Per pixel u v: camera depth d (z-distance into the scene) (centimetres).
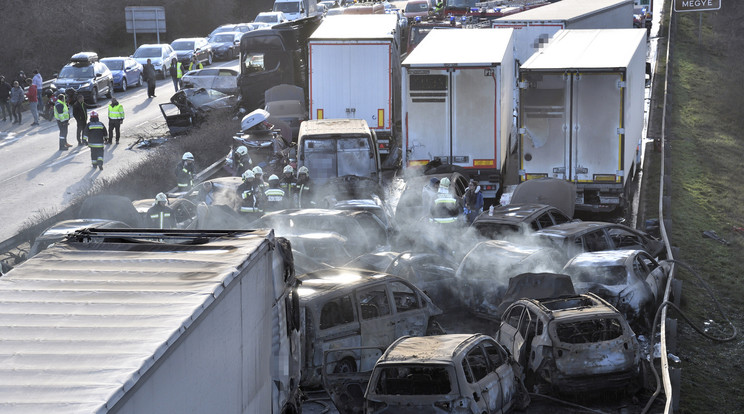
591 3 5138
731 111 6156
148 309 981
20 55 8781
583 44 3459
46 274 1127
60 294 1045
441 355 1484
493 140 3378
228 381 1089
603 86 3050
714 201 4159
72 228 2327
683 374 2105
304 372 1730
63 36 9231
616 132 3072
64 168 4303
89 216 2594
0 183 4006
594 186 3122
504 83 3478
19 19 8794
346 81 4078
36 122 5694
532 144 3139
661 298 2330
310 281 1862
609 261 2131
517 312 1875
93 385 782
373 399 1477
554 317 1739
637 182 3900
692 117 5847
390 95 4078
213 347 1027
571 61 3130
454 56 3416
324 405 1723
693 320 2512
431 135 3406
